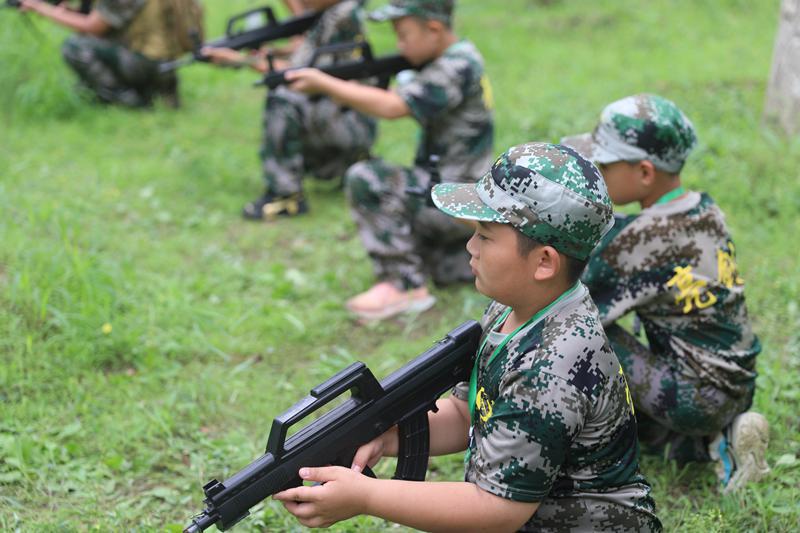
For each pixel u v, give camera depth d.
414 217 4.41
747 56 8.31
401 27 4.07
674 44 8.94
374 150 6.53
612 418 1.91
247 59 5.55
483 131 4.24
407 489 1.90
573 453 1.91
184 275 4.76
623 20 9.68
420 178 4.32
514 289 1.88
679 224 2.71
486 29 9.61
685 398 2.75
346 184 4.39
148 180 6.00
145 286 4.43
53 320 3.83
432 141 4.28
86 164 6.18
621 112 2.71
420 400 2.06
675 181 2.78
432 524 1.90
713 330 2.75
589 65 8.26
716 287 2.72
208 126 7.13
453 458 3.19
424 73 4.07
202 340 3.96
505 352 1.91
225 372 3.82
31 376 3.54
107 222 5.31
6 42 7.30
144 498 2.96
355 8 5.30
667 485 2.96
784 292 4.20
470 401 2.06
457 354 2.05
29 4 6.90
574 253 1.85
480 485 1.90
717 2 10.09
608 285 2.76
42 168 5.98
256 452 3.22
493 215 1.83
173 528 2.75
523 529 2.02
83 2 7.18
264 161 5.58
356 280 4.72
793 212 5.00
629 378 2.80
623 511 1.98
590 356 1.85
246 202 5.79
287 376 3.84
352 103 4.11
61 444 3.21
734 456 2.86
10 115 6.95
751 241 4.73
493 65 8.37
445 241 4.55
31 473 3.03
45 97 7.03
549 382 1.83
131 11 7.02
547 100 7.04
